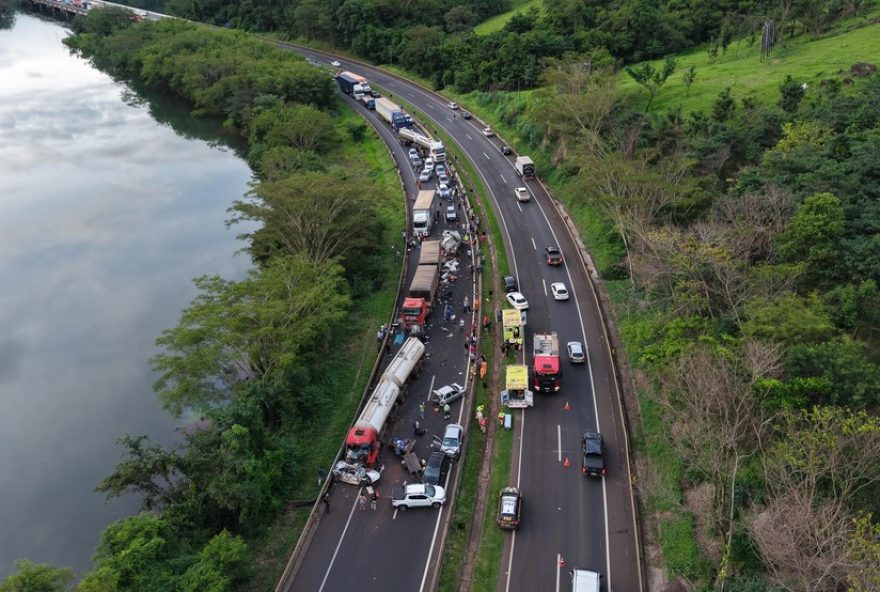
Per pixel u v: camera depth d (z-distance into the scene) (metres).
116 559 42.59
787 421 41.22
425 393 67.25
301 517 54.44
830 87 90.81
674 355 52.44
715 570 43.44
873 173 63.72
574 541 49.78
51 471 64.75
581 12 151.38
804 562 35.44
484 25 199.38
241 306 61.50
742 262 56.53
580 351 68.94
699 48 144.00
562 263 89.19
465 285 87.31
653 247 64.44
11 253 108.06
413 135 134.88
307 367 68.25
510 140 132.25
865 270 52.06
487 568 48.03
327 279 70.38
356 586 47.75
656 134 92.00
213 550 45.88
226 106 158.38
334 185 84.69
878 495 38.38
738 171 79.50
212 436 53.94
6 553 55.81
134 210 122.69
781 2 126.38
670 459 53.91
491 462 58.12
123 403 74.25
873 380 42.41
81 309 92.69
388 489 56.28
